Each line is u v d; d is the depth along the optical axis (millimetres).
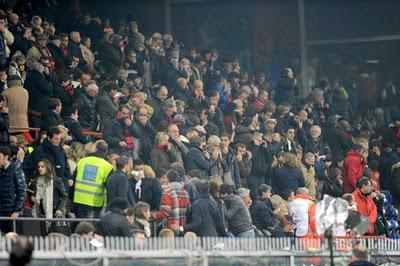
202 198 50000
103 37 75375
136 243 39000
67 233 49375
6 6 72312
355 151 69875
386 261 49781
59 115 57938
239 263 41750
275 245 43625
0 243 36250
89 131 63344
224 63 84062
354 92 97625
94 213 52312
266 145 67125
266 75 94375
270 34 96375
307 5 97938
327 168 73000
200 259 40219
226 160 63969
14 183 48406
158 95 68000
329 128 79500
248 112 75188
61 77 63500
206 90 78562
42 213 51625
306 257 44688
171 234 47188
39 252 36688
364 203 59438
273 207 58344
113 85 65000
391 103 97625
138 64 74812
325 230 40812
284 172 64625
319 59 98062
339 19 98750
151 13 92875
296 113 82188
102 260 37812
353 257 39719
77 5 83875
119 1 89562
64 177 53562
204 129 66188
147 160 63156
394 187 71125
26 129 58969
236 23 95562
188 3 94438
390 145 77562
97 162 52469
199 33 94688
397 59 98812
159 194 53594
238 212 53594
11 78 59531
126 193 51688
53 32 70250
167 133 61656
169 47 78125
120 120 62094
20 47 64875
